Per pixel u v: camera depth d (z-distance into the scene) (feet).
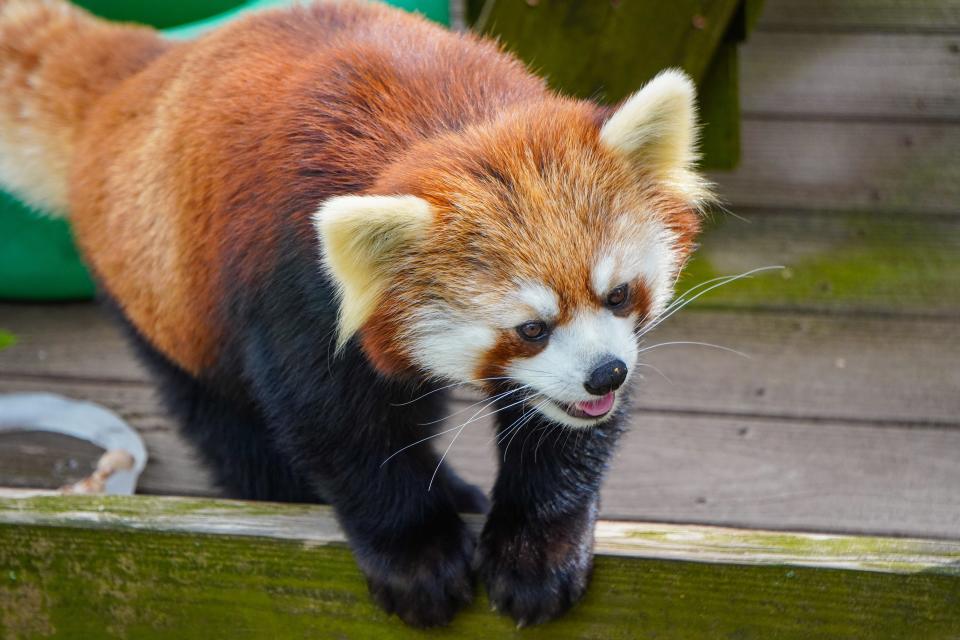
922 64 7.88
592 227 5.09
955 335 6.63
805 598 4.87
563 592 5.00
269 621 5.02
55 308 6.80
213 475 5.99
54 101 5.88
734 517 6.21
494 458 6.33
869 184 7.29
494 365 5.17
